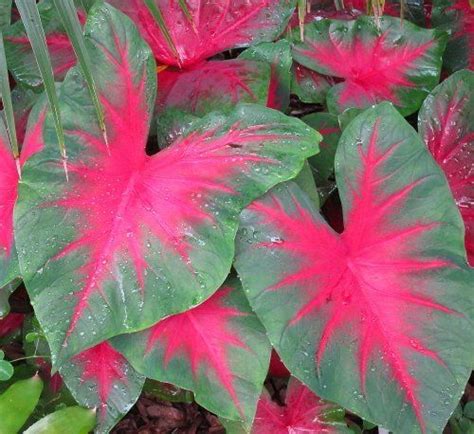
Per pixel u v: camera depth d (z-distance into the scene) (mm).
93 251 524
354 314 529
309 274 530
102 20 578
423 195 539
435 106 646
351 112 625
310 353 516
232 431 622
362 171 550
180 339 561
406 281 534
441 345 521
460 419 687
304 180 581
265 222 534
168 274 521
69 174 538
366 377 520
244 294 568
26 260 511
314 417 641
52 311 506
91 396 610
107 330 511
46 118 553
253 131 560
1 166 594
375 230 546
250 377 554
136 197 545
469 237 639
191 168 554
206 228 526
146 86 583
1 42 484
